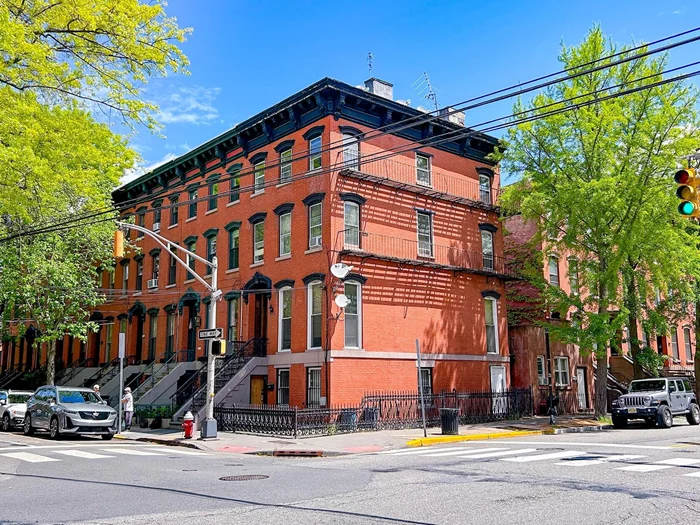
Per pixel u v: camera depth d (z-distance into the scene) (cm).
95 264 3903
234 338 2814
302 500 877
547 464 1248
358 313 2425
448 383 2681
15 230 2230
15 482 1101
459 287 2830
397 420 2328
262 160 2780
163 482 1077
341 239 2406
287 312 2556
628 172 2459
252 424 2180
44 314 2880
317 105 2508
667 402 2450
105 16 1473
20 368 4584
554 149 2667
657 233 2486
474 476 1094
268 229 2684
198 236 3116
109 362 3647
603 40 2583
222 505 847
